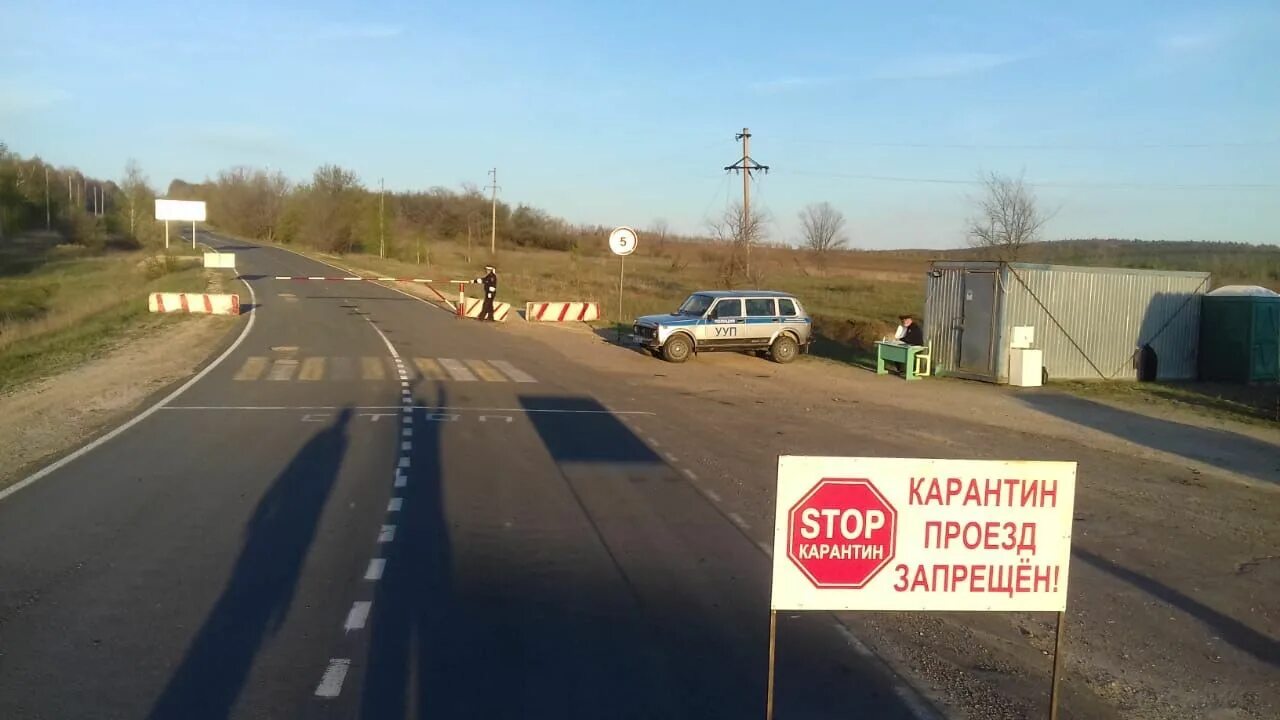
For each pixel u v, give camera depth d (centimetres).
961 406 1864
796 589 469
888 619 697
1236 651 659
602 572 773
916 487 473
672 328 2506
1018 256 4125
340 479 1083
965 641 659
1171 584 801
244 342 2606
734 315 2550
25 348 2459
